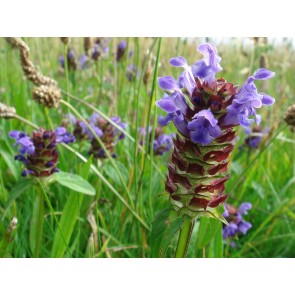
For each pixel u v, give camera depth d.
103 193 0.13
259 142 0.15
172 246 0.11
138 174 0.13
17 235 0.11
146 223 0.12
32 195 0.12
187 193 0.07
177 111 0.07
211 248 0.10
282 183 0.16
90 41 0.16
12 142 0.14
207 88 0.07
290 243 0.14
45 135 0.10
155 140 0.14
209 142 0.07
